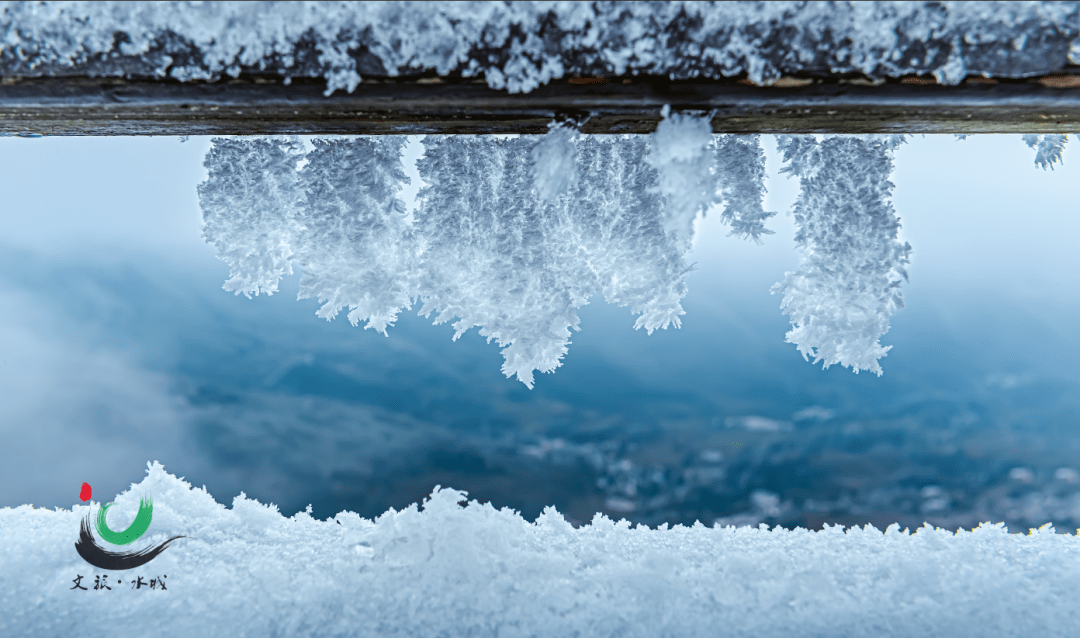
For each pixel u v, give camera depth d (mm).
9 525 800
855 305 784
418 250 782
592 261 781
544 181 742
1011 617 765
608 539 806
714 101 730
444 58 719
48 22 716
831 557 795
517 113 740
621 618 764
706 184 730
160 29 717
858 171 779
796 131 758
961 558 794
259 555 792
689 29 717
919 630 761
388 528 804
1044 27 714
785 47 717
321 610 765
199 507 820
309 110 739
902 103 731
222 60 720
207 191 777
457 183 777
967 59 718
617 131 756
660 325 775
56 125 753
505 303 781
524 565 785
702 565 790
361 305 782
